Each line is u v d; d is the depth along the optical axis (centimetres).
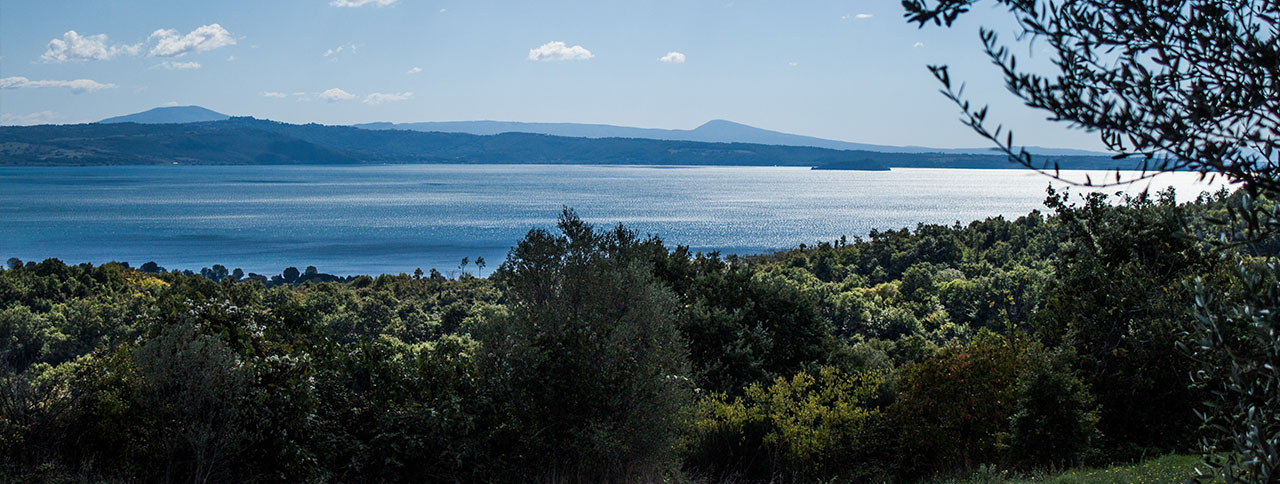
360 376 1233
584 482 1242
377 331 8238
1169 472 1175
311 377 1117
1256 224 308
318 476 1027
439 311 9444
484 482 1183
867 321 6656
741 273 2650
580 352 1312
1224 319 356
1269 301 330
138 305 7556
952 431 1630
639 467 1303
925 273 8400
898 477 1659
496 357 1334
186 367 937
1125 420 1747
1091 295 1834
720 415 1705
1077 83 306
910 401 1659
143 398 930
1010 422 1554
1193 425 1577
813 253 11794
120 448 955
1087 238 1895
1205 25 306
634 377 1336
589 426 1280
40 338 6406
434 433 1137
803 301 2605
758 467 1633
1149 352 1645
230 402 951
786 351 2478
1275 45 292
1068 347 1730
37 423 938
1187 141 295
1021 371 1573
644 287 1449
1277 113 297
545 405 1308
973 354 1642
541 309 1366
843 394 1678
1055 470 1416
